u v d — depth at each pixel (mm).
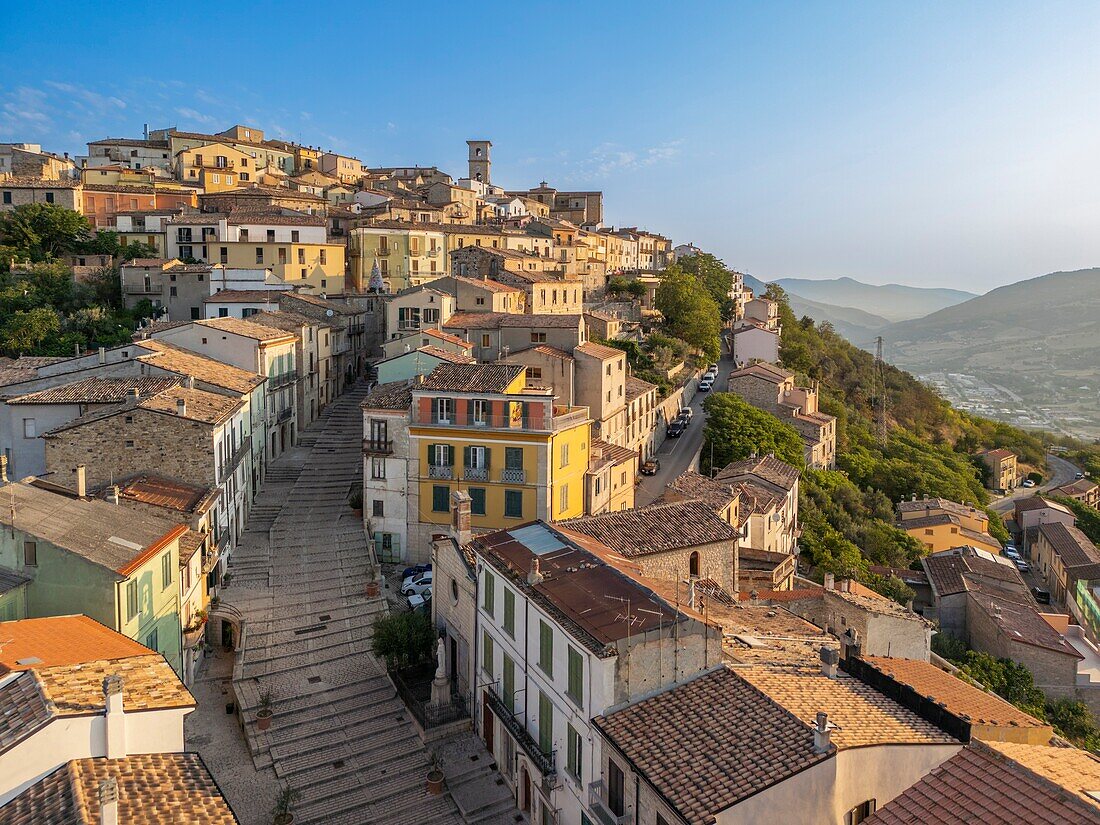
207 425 48750
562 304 117312
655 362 109688
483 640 38781
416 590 52062
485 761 38031
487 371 59531
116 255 108000
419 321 88438
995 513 125188
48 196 113188
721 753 24609
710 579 44938
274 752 37656
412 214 138500
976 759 23094
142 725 22375
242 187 141875
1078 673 62562
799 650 34469
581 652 29609
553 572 35375
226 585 51781
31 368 65062
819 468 109688
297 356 78625
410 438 57281
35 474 51469
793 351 152000
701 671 29547
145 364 58094
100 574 32156
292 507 64250
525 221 165000
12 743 20281
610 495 66188
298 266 106938
